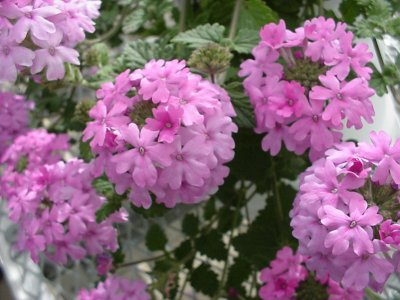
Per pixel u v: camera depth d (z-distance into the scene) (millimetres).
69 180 231
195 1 288
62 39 201
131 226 326
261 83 212
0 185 270
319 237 166
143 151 176
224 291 298
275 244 271
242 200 299
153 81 187
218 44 227
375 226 166
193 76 190
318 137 197
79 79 241
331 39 200
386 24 230
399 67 225
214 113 183
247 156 248
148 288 290
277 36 207
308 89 209
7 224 278
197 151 176
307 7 267
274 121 206
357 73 199
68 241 230
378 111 242
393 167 168
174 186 178
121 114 190
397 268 164
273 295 234
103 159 191
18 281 261
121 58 247
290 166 271
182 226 310
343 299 232
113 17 304
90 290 294
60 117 341
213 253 296
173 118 174
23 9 185
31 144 273
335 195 167
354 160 167
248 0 240
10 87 350
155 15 292
